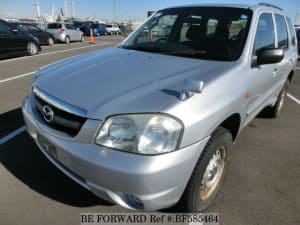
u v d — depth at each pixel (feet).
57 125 5.85
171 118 4.86
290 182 8.14
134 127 4.88
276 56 7.18
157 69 6.67
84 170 5.16
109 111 5.08
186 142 5.01
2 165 8.41
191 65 6.92
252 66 7.39
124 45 9.78
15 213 6.51
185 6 9.95
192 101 5.19
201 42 8.23
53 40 53.93
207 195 6.77
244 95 6.87
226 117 6.08
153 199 5.00
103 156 4.92
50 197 7.11
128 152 4.84
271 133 11.73
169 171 4.87
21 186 7.47
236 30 7.99
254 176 8.39
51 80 6.72
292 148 10.37
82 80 6.32
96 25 93.71
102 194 5.32
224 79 6.15
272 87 10.27
